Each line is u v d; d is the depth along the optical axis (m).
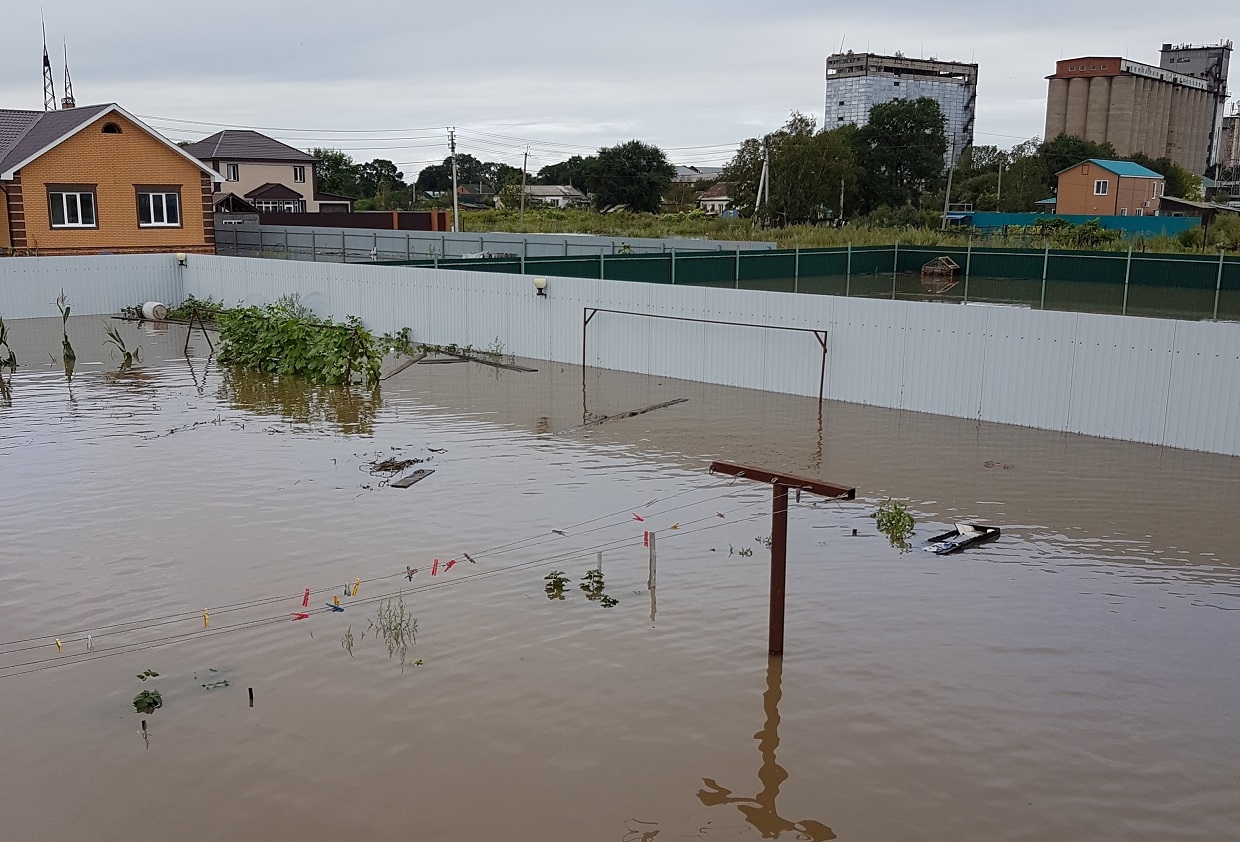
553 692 6.44
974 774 5.59
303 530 9.34
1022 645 7.09
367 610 7.63
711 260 27.53
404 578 8.23
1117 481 10.84
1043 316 12.96
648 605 7.73
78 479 10.89
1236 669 6.77
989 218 61.66
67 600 7.83
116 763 5.71
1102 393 12.66
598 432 13.12
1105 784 5.50
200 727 6.06
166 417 13.99
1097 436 12.77
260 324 18.56
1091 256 30.91
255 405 14.84
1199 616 7.57
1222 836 5.09
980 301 28.64
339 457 11.84
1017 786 5.48
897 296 29.56
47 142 28.72
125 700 6.38
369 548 8.90
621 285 17.25
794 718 6.14
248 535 9.20
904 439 12.67
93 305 24.59
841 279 33.31
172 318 24.25
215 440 12.66
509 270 22.34
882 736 5.95
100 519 9.62
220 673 6.71
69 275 24.12
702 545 9.01
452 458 11.82
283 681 6.60
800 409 14.47
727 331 16.06
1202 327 11.78
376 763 5.69
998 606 7.71
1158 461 11.61
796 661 6.84
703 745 5.86
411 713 6.20
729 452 12.11
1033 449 12.17
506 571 8.38
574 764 5.68
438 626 7.37
